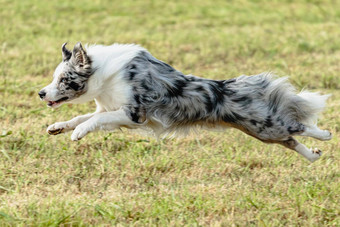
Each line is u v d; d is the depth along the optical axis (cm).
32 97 1373
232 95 906
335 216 820
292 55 1844
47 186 904
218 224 776
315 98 955
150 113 885
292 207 837
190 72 1617
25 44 1909
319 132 966
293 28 2247
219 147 1086
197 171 977
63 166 982
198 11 2562
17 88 1425
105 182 928
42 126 1157
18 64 1670
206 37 2078
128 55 872
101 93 889
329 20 2455
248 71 1631
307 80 1536
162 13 2509
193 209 829
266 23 2362
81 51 858
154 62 885
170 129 923
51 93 874
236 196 869
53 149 1047
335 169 987
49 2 2581
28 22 2227
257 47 1916
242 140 1114
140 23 2311
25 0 2578
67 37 2017
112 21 2305
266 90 918
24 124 1162
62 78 873
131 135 1127
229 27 2281
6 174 941
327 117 1245
